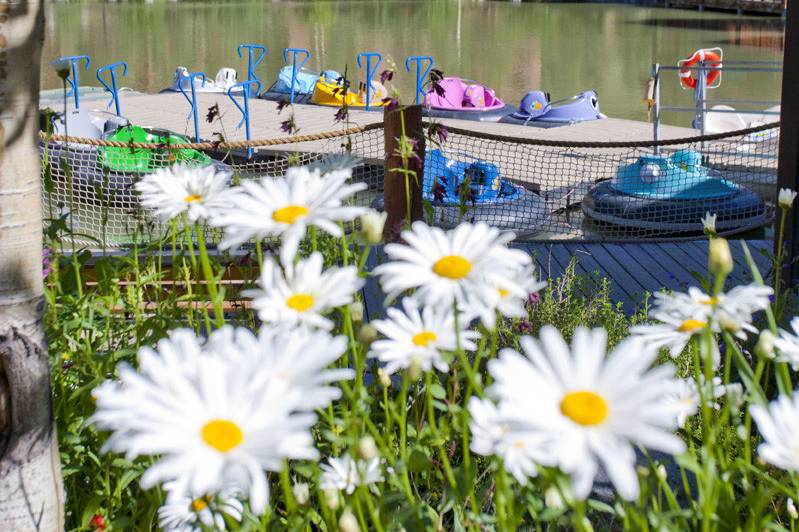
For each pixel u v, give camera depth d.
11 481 1.76
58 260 2.75
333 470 1.43
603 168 10.42
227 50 31.22
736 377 2.93
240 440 0.91
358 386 1.41
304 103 17.02
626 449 0.84
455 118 15.88
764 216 8.62
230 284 3.27
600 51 31.06
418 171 4.80
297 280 1.22
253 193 1.28
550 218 8.44
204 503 1.34
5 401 1.74
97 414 0.98
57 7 55.09
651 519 1.30
